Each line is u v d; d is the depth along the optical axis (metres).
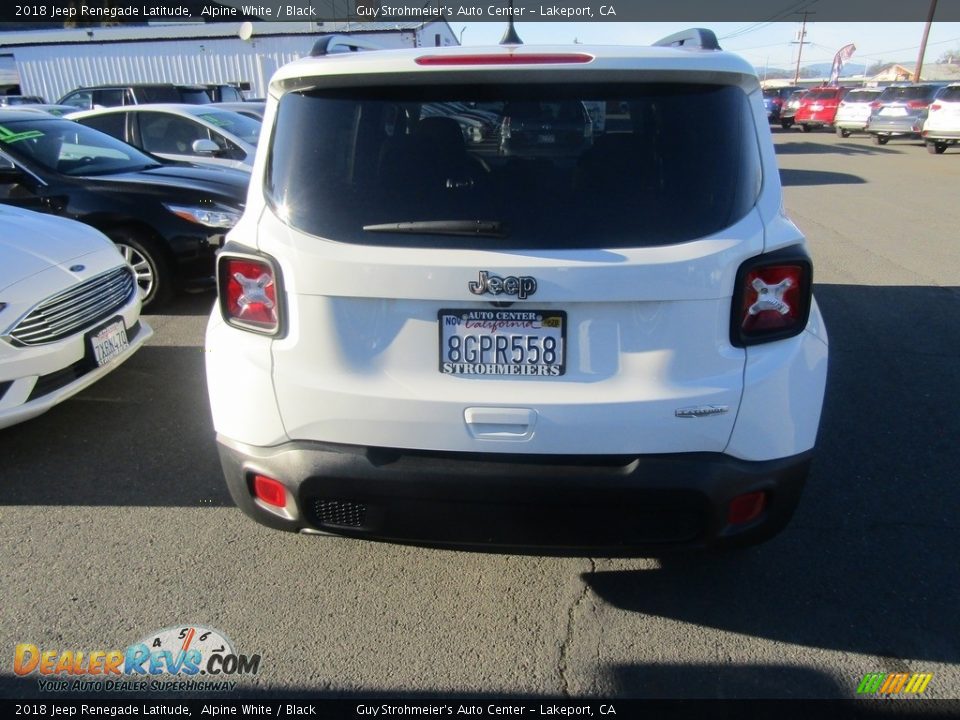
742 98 2.19
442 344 2.15
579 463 2.17
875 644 2.43
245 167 7.88
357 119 2.22
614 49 2.18
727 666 2.35
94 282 3.91
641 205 2.10
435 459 2.21
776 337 2.18
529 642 2.46
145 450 3.72
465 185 2.14
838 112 27.52
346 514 2.32
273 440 2.30
